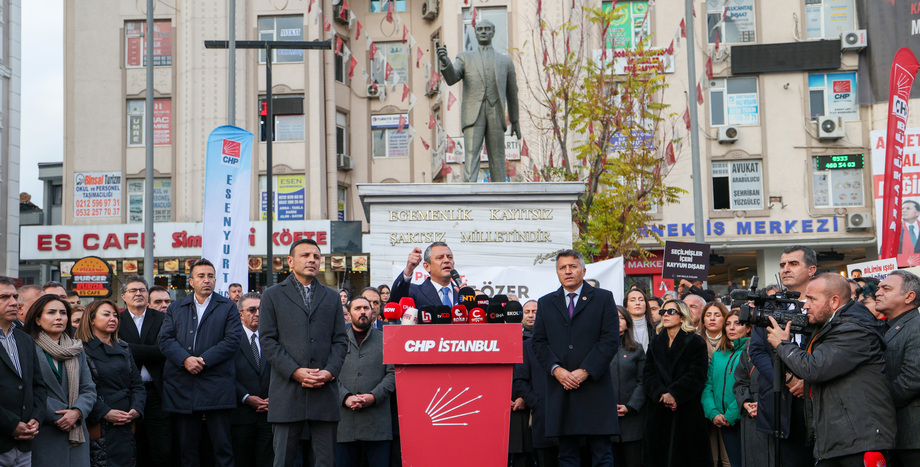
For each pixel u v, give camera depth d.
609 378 6.64
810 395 5.70
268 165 17.22
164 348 7.80
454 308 5.71
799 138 24.64
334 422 6.27
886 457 5.45
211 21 26.16
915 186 19.05
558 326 6.75
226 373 7.87
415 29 27.98
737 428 7.75
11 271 26.53
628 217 17.69
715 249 24.83
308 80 26.34
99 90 26.62
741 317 5.89
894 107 15.56
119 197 26.39
